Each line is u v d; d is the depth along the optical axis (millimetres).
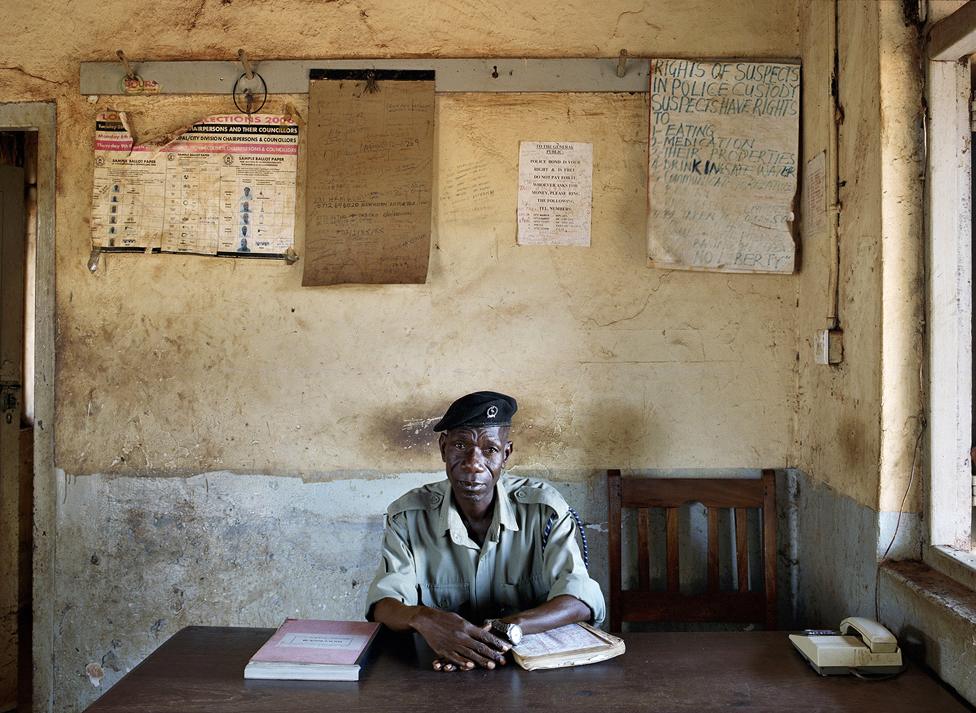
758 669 1672
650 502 2459
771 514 2432
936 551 1853
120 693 1542
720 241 2508
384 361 2555
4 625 2920
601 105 2535
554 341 2545
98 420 2576
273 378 2564
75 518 2584
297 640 1749
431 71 2529
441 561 1962
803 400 2488
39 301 2580
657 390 2547
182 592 2582
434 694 1541
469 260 2545
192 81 2545
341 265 2516
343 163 2527
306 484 2561
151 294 2566
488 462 1835
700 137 2498
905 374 1917
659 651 1766
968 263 1874
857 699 1532
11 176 2920
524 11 2545
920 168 1917
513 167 2537
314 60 2545
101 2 2572
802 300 2496
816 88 2373
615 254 2537
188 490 2574
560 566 1895
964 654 1557
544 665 1645
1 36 2576
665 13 2533
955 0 1885
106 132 2557
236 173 2557
